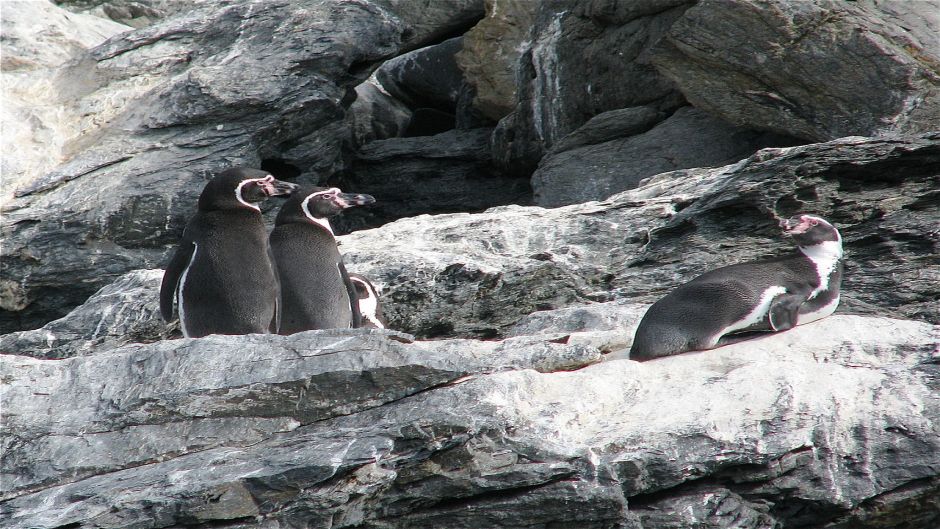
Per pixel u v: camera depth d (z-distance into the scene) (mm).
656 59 55188
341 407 24312
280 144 61219
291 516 22203
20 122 58125
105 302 41469
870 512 22906
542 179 58469
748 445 22750
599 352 27766
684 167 55250
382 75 88125
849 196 37375
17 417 23641
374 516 23109
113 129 58438
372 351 24734
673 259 38969
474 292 39312
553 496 22641
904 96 48031
